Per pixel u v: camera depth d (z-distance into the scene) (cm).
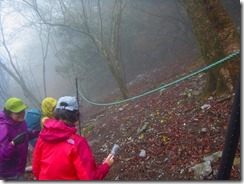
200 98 629
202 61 1023
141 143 565
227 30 439
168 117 623
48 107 422
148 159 500
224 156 207
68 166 256
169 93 820
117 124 804
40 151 273
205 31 545
